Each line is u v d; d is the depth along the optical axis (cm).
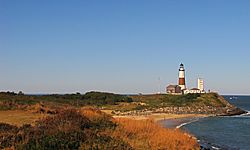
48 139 1761
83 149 1769
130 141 2392
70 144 1767
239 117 11150
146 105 11869
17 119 3014
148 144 2419
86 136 1983
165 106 12056
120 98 12269
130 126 2891
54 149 1695
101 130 2512
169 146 2514
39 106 4025
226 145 4606
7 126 2222
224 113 12169
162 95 14125
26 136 1841
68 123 2328
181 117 10188
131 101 12406
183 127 7231
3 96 5597
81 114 2798
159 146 2439
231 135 5947
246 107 17825
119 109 10469
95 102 10781
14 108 4066
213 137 5556
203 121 9200
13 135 1875
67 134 1908
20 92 6875
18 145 1703
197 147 2988
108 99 11600
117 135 2436
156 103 12569
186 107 12269
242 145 4697
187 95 13962
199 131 6538
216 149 4059
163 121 8606
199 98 13562
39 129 2027
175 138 2786
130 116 9169
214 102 13400
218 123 8662
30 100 5709
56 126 2184
